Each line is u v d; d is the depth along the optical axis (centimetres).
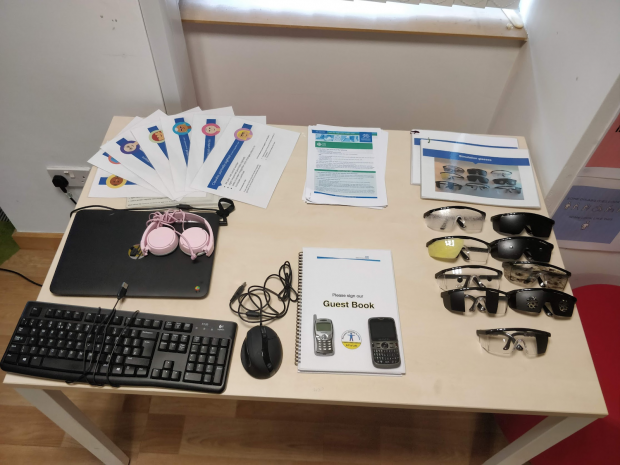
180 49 128
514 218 102
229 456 139
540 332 85
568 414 79
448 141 120
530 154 128
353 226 103
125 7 107
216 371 79
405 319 88
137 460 137
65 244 95
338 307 89
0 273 173
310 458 139
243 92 155
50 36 113
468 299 90
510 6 136
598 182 112
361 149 118
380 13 136
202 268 93
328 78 150
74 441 139
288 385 79
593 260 139
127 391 80
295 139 119
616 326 124
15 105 130
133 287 89
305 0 137
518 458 107
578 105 104
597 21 98
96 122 137
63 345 81
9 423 140
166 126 118
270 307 88
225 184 108
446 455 140
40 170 151
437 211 104
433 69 146
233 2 135
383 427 145
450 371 82
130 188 106
